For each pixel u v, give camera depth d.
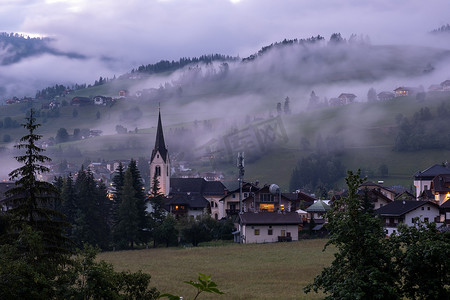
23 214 38.78
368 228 26.59
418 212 96.94
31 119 40.22
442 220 97.31
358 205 27.16
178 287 50.16
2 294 25.31
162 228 108.94
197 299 43.75
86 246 28.83
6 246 30.31
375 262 26.30
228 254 82.00
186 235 108.69
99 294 26.95
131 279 30.06
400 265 26.92
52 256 36.25
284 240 106.06
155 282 53.59
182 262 73.00
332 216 27.91
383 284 25.11
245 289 49.12
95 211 108.88
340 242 27.20
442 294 25.75
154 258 80.25
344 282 25.62
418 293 26.44
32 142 40.00
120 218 108.50
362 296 24.66
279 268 63.62
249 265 67.44
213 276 57.78
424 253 25.73
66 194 107.69
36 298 26.00
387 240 27.58
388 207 101.25
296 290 48.44
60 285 27.23
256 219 107.69
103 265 28.25
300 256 76.00
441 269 26.30
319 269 61.84
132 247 109.12
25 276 26.50
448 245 25.23
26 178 39.38
